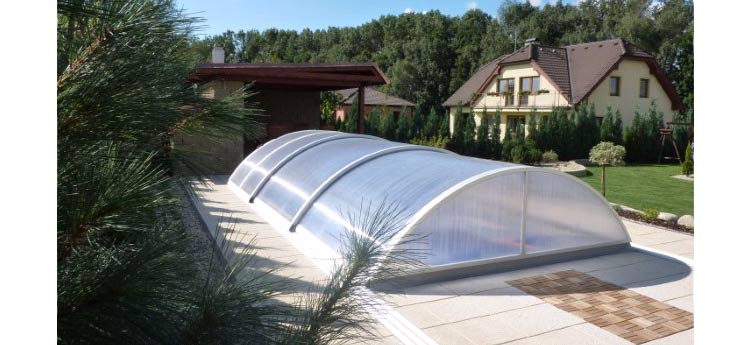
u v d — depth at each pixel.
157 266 1.35
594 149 13.27
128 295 1.25
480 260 5.87
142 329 1.27
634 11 52.09
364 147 8.87
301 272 5.62
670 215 9.41
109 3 1.27
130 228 1.35
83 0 1.18
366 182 6.95
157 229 1.48
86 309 1.22
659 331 4.54
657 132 25.23
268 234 7.19
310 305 1.86
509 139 24.52
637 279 5.88
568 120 24.80
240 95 1.71
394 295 5.20
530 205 6.16
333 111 28.27
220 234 6.94
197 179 1.63
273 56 55.69
